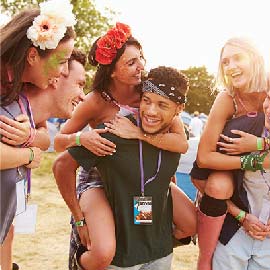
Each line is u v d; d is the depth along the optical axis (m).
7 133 2.09
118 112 2.65
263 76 2.54
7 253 2.72
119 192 2.53
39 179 8.70
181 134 2.60
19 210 2.26
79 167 2.70
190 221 2.78
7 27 2.12
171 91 2.42
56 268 4.40
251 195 2.67
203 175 2.76
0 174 2.09
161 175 2.56
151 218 2.53
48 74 2.16
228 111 2.66
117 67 2.58
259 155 2.56
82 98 2.46
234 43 2.55
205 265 2.76
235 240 2.69
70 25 2.12
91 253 2.54
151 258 2.62
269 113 2.49
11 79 2.13
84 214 2.63
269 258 2.69
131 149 2.51
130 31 2.56
